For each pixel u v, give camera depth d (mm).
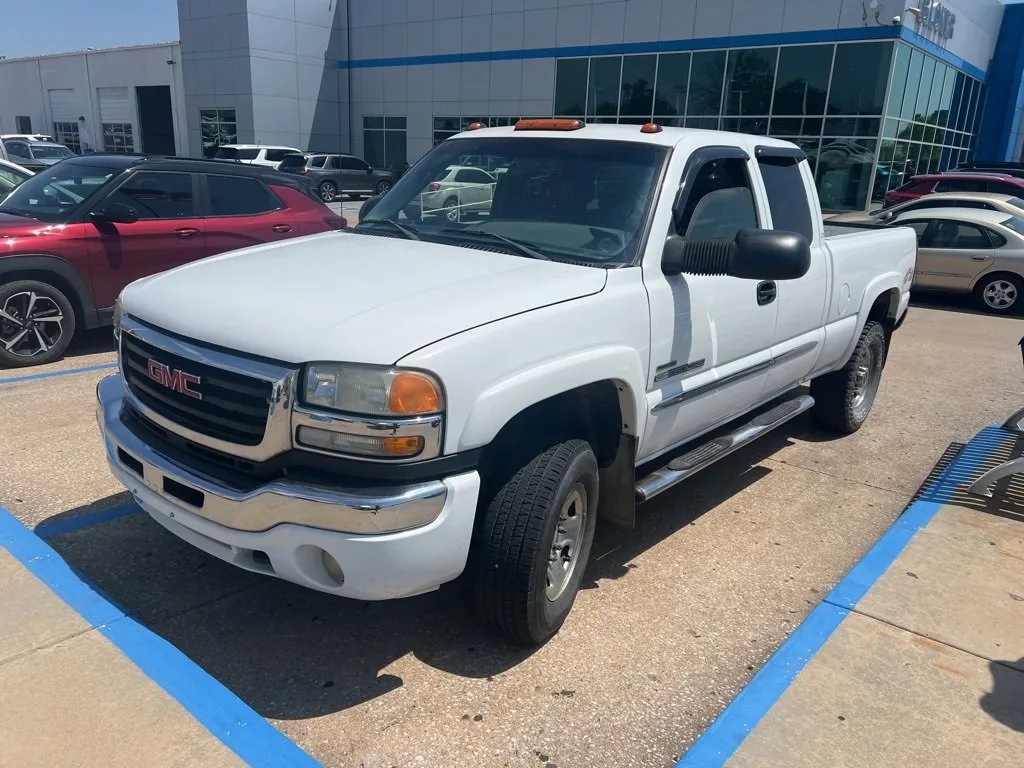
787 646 3322
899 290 6297
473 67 33000
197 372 2846
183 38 37625
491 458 3051
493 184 4031
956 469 5410
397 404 2564
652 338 3498
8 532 3932
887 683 3102
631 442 3500
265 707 2867
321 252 3629
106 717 2678
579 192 3803
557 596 3297
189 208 7777
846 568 4125
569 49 30000
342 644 3262
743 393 4438
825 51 24328
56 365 7129
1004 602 3721
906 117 25438
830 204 25234
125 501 4414
